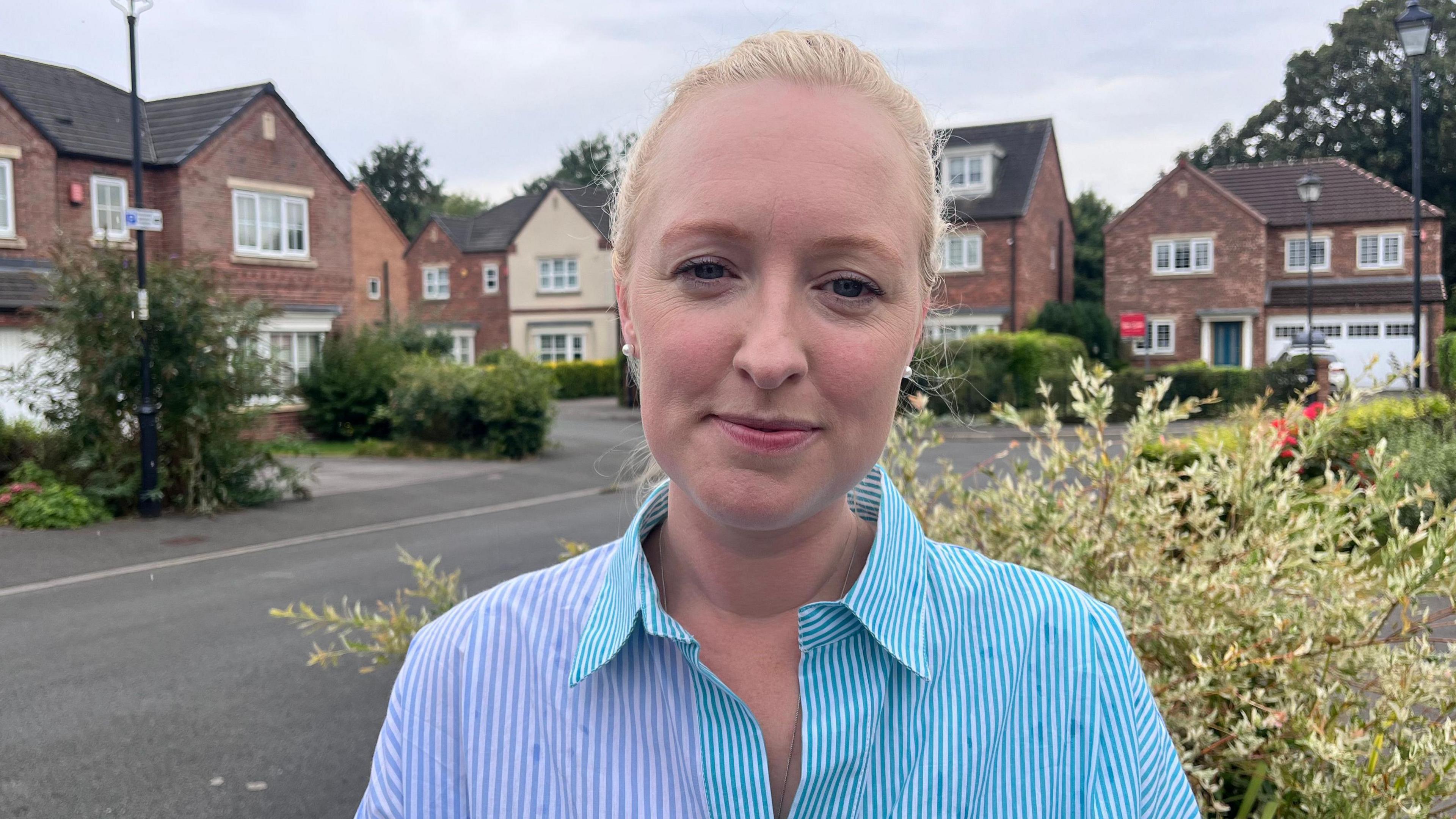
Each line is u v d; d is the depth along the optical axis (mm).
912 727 942
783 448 839
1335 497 2586
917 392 2926
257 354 12625
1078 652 1008
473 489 14766
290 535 11055
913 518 1033
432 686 1051
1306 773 2234
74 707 5512
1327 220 33938
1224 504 3223
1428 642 2385
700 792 925
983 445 18094
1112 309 34906
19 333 17141
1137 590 2561
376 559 9633
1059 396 22281
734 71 906
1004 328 32281
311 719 5293
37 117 19109
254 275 21656
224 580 8758
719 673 979
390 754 1064
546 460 18625
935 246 1048
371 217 43188
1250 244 33375
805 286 866
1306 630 2373
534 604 1048
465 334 42500
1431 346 32719
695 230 861
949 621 986
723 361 849
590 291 41125
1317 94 51844
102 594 8250
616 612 974
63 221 19094
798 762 939
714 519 880
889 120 922
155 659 6391
